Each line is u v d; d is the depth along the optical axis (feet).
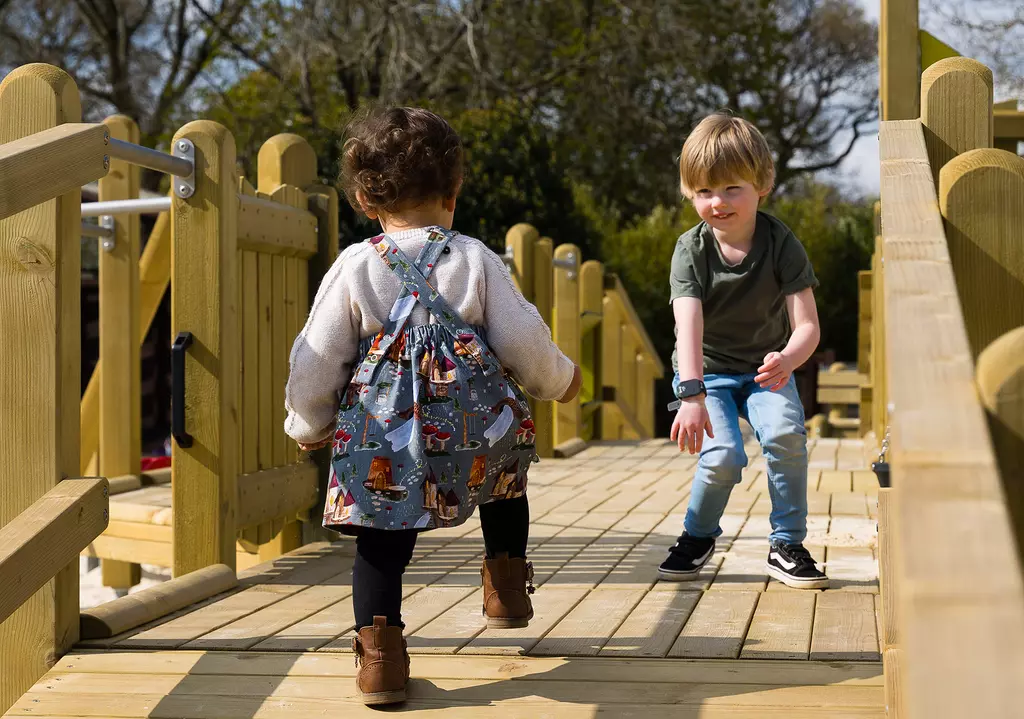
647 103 63.21
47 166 7.41
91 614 8.55
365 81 52.65
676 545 10.55
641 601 9.58
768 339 10.10
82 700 7.12
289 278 12.81
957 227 6.06
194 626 8.86
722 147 9.35
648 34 54.90
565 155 56.39
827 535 12.73
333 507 6.73
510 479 7.05
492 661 7.74
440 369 6.75
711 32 60.29
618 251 57.16
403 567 7.07
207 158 10.25
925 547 2.52
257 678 7.48
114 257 17.08
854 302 67.87
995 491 2.68
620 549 12.28
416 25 49.88
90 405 17.90
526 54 55.11
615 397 26.40
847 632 8.35
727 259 9.71
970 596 2.37
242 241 11.19
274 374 12.39
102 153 8.30
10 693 8.11
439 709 6.77
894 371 3.34
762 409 10.03
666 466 20.77
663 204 66.44
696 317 9.56
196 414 10.34
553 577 10.72
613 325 26.63
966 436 2.91
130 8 61.00
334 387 7.05
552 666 7.61
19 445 8.07
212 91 58.34
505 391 6.95
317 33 50.14
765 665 7.51
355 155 7.29
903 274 4.27
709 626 8.64
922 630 2.33
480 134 43.62
